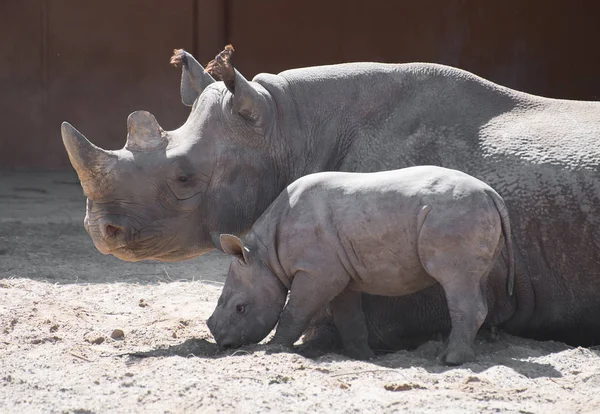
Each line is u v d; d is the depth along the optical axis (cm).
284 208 2053
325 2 6619
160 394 1705
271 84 2278
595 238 2153
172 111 6494
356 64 2398
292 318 2020
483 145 2238
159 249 2138
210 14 6494
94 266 3359
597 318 2209
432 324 2217
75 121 6444
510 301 2212
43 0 6359
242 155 2205
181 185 2127
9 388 1767
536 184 2177
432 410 1620
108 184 2070
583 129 2255
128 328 2377
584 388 1770
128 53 6462
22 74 6375
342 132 2320
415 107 2319
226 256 3659
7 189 5506
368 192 1997
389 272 1989
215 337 2070
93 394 1728
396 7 6581
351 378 1803
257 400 1662
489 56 6538
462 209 1923
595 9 6488
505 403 1669
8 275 3114
